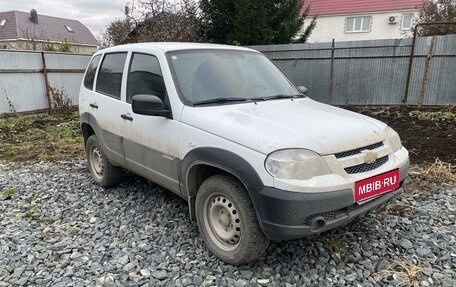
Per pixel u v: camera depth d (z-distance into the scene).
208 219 3.00
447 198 4.16
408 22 26.39
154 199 4.27
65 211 4.07
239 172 2.52
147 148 3.49
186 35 14.11
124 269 2.85
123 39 16.50
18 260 3.05
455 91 10.32
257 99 3.43
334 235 3.29
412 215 3.72
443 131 7.55
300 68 12.19
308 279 2.68
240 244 2.71
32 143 7.73
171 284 2.64
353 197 2.52
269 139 2.48
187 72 3.34
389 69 11.03
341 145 2.59
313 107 3.37
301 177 2.39
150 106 3.09
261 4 14.70
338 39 28.36
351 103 11.82
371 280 2.67
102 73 4.39
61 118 10.79
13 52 10.25
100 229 3.58
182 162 3.03
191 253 3.06
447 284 2.59
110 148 4.19
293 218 2.36
